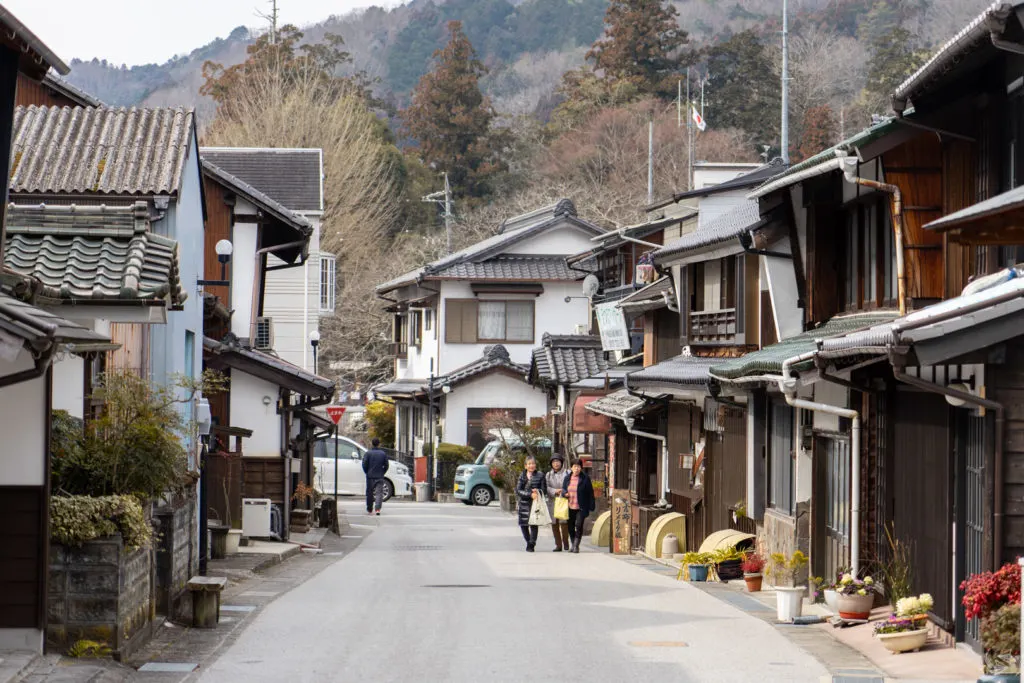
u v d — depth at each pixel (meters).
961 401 11.04
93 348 11.64
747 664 11.74
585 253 43.41
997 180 13.25
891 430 14.16
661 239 36.66
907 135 14.16
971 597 9.94
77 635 11.11
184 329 18.78
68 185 17.55
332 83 77.06
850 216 17.19
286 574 20.47
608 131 70.12
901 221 14.34
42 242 12.55
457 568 21.84
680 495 25.03
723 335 22.86
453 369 52.75
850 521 14.91
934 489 12.60
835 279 17.56
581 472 26.20
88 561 11.12
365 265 69.00
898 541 13.91
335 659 11.95
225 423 26.88
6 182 10.68
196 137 19.97
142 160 18.23
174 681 10.68
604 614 15.45
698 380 20.64
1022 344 10.38
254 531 25.39
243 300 26.86
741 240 18.42
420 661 11.88
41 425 10.67
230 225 26.34
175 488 13.80
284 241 29.27
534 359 40.34
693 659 12.03
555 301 53.03
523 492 26.17
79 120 19.08
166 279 12.20
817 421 16.70
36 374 9.27
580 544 28.41
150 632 12.82
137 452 12.28
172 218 17.81
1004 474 10.48
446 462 49.28
